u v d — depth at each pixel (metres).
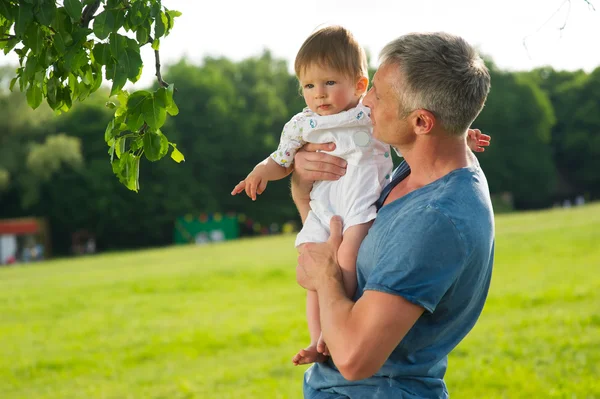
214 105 71.75
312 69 3.08
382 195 2.90
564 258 19.98
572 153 83.81
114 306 18.09
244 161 72.94
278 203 71.50
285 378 9.61
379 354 2.39
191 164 69.75
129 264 30.98
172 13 3.02
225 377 9.98
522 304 13.41
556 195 83.06
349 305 2.54
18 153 60.41
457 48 2.50
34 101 3.17
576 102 83.75
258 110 77.81
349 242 2.83
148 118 2.80
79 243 63.88
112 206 62.91
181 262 29.47
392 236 2.49
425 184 2.64
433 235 2.40
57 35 2.86
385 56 2.59
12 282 26.06
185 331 14.02
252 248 35.28
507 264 19.89
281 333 13.20
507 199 76.19
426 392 2.65
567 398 7.29
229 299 18.22
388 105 2.58
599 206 42.81
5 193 61.91
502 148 76.75
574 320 10.90
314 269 2.78
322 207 3.02
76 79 3.26
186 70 73.81
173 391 9.49
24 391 10.32
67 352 12.84
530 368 8.44
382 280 2.41
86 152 65.00
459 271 2.43
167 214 66.00
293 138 3.14
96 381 10.67
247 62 85.19
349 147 2.98
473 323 2.74
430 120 2.51
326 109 3.07
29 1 2.79
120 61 2.78
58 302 19.17
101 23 2.77
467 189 2.52
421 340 2.56
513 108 76.88
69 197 61.88
